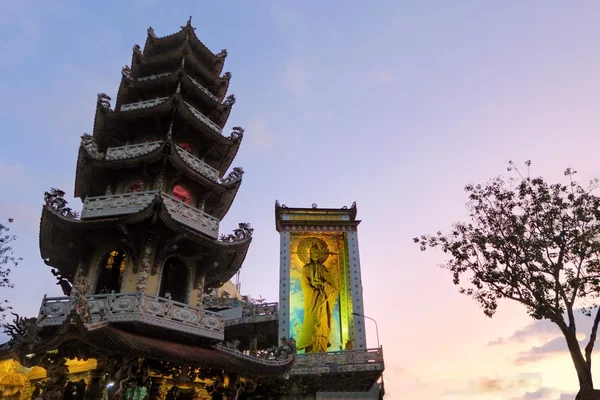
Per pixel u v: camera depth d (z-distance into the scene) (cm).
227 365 2442
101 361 2208
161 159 2975
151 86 3488
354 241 4041
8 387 2612
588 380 1864
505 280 2106
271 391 3241
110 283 2780
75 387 2455
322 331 3659
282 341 3058
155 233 2717
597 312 1980
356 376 3266
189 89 3566
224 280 3494
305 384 3288
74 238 2742
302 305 3803
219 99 4075
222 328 2767
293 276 3925
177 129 3366
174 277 2920
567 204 2073
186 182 3250
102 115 3228
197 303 2942
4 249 2784
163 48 3859
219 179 3681
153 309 2438
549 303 1995
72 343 1983
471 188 2303
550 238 2044
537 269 2048
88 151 2947
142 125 3353
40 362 2056
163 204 2603
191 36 3803
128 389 2450
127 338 2197
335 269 4009
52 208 2639
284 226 4100
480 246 2188
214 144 3588
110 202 2836
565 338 1972
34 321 2186
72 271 3161
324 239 4147
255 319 3750
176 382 2606
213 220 3112
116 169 3072
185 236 2770
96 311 2372
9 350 2342
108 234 2756
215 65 4041
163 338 2525
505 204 2203
